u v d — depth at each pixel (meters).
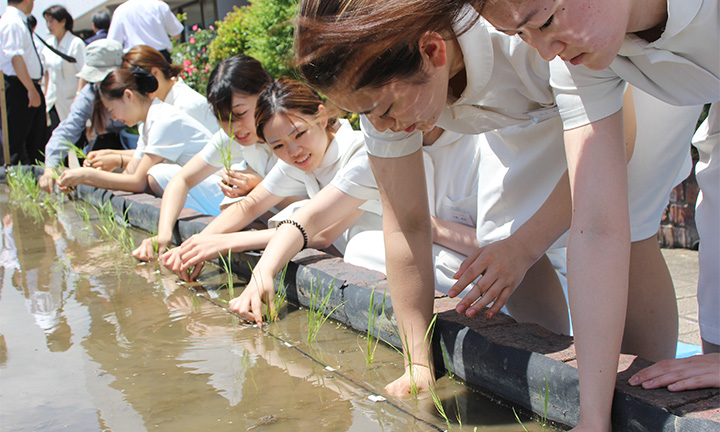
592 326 1.52
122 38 7.02
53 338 2.48
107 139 6.29
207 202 4.65
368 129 1.97
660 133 2.20
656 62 1.58
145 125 4.97
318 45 1.47
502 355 1.82
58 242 4.20
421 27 1.40
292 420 1.76
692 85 1.68
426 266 2.05
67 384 2.05
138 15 6.93
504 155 2.48
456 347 1.99
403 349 2.08
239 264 3.21
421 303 2.05
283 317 2.66
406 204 2.02
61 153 6.07
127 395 1.95
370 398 1.88
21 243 4.23
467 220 2.94
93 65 5.61
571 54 1.38
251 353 2.26
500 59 1.93
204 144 4.82
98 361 2.23
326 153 3.22
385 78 1.50
